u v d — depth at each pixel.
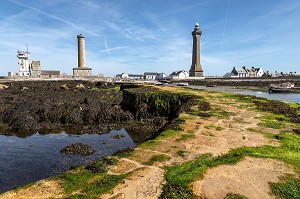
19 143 22.39
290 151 12.39
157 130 26.34
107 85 85.19
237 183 9.10
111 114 31.64
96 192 8.36
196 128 16.69
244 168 10.30
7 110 31.72
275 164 10.68
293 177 9.50
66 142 22.55
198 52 141.50
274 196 8.30
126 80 116.50
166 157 11.49
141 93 34.84
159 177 9.51
